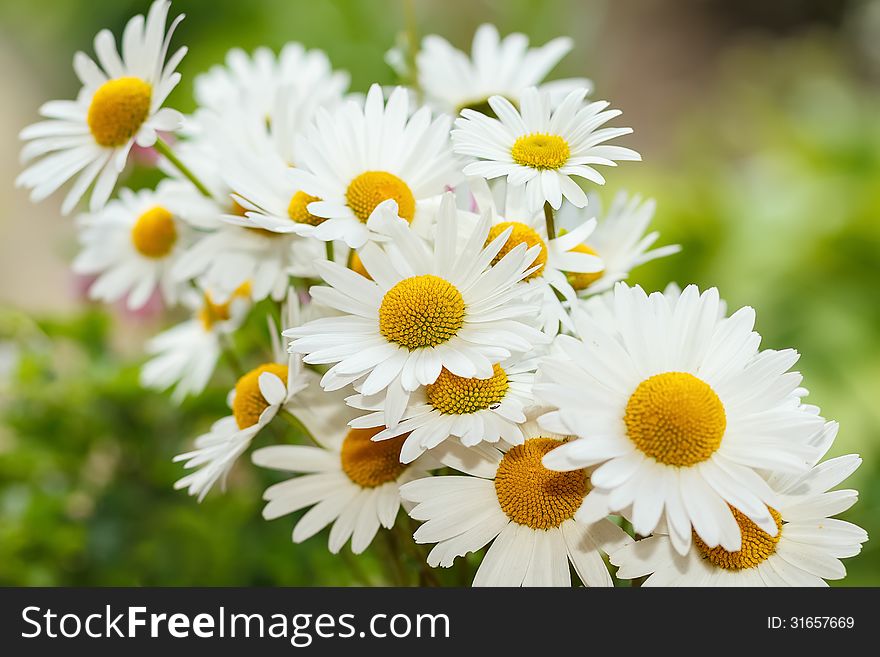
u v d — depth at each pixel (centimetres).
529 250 27
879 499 53
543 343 27
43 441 41
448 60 37
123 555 40
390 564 32
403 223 28
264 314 36
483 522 27
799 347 66
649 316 27
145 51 31
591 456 26
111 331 44
